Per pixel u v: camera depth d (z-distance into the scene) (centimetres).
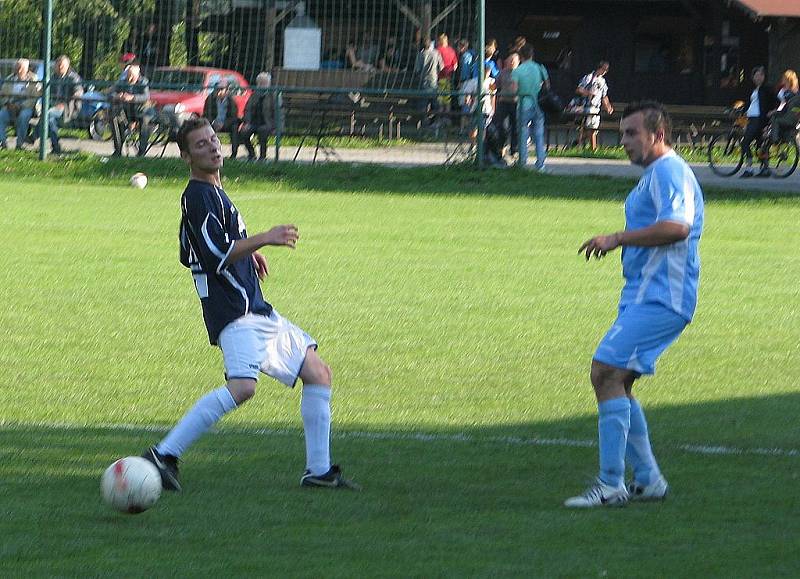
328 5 10481
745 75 13375
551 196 7931
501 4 13600
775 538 2044
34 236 5938
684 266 2211
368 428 2850
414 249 5750
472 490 2339
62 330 3931
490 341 3869
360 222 6662
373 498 2272
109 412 2967
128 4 10262
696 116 11075
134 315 4172
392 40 10312
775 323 4188
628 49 13800
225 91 9406
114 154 9312
